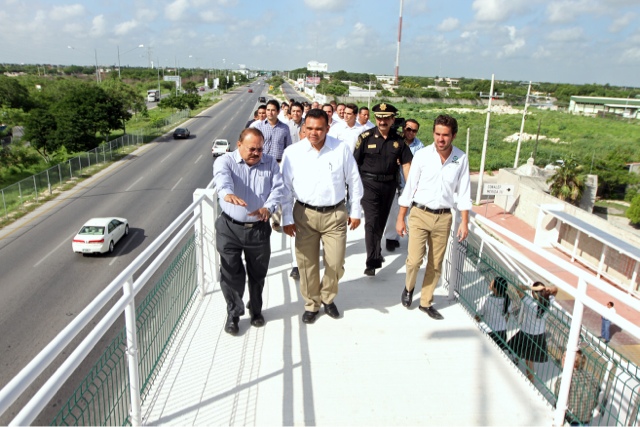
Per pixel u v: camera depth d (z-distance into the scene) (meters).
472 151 50.38
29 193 25.06
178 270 3.84
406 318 4.07
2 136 41.78
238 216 3.47
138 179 29.08
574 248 22.41
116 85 52.69
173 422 2.78
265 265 3.69
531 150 50.56
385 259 5.54
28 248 17.38
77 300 13.05
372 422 2.81
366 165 4.58
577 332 2.71
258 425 2.76
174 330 3.73
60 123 37.03
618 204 38.75
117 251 16.95
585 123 79.88
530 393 3.13
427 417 2.86
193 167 32.69
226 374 3.25
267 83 192.62
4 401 1.41
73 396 2.18
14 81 60.91
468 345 3.68
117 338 2.76
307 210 3.66
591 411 2.94
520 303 3.65
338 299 4.44
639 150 50.38
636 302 2.26
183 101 67.62
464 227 3.83
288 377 3.21
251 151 3.33
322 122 3.39
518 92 123.44
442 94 110.44
